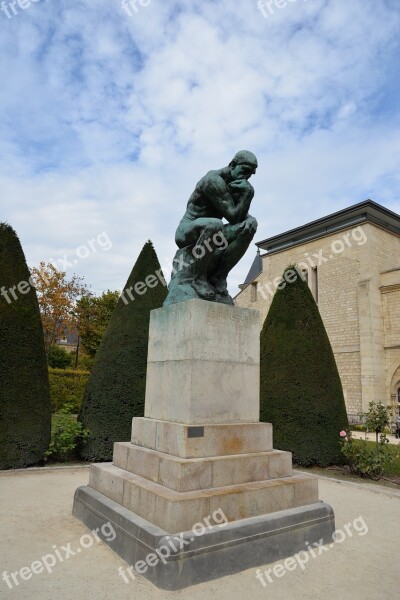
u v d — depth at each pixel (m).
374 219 27.11
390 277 25.69
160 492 4.24
